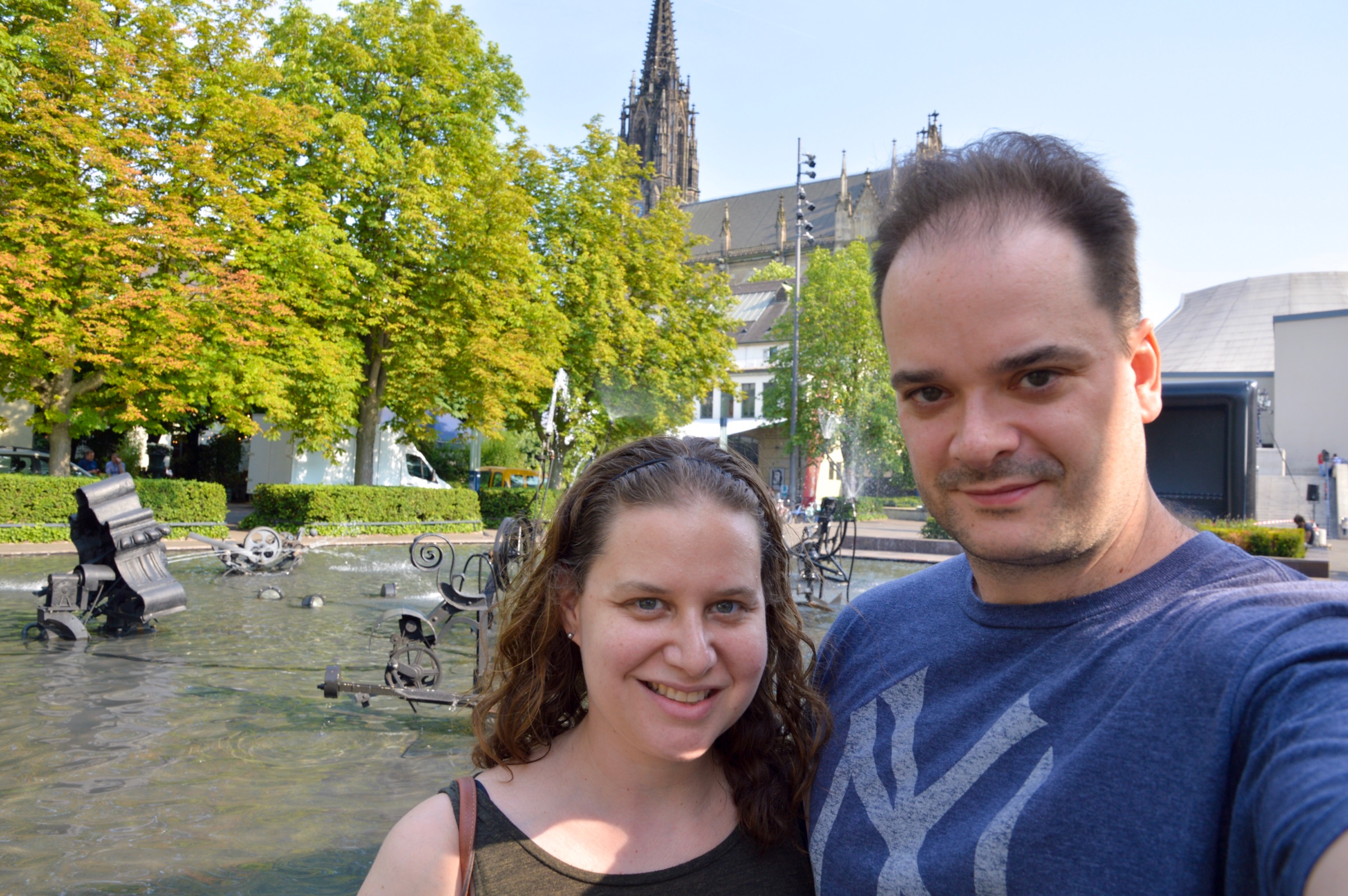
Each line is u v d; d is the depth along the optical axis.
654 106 92.62
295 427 24.28
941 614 1.38
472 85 25.17
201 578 14.11
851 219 86.75
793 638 1.50
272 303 20.94
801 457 44.41
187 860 3.97
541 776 1.40
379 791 4.91
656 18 93.31
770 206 97.12
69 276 18.91
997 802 1.09
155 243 19.08
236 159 21.25
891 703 1.34
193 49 20.61
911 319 1.12
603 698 1.29
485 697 1.49
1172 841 0.91
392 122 24.39
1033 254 1.05
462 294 24.50
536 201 29.20
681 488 1.28
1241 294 72.25
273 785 4.98
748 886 1.38
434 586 13.74
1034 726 1.11
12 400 20.16
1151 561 1.16
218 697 6.91
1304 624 0.92
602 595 1.29
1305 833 0.70
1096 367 1.06
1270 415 50.22
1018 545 1.10
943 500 1.16
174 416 21.73
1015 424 1.08
